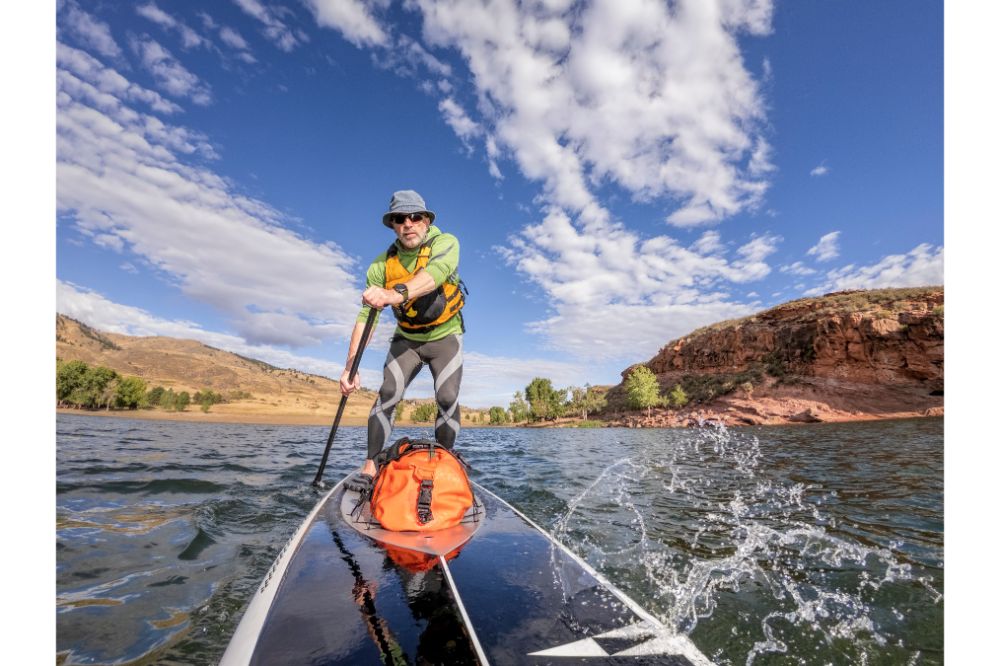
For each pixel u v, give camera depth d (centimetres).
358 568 169
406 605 140
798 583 229
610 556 274
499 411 9094
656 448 1224
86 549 272
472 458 965
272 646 118
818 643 168
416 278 271
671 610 196
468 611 137
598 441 1714
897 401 4247
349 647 117
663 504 432
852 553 277
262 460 814
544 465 802
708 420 4703
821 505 423
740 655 160
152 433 1831
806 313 6294
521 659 114
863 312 4984
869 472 641
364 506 247
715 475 633
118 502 405
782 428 2802
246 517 359
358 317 335
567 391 8688
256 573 239
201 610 195
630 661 117
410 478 224
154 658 155
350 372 325
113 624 180
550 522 358
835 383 4812
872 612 194
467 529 218
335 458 881
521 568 173
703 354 7331
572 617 137
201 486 499
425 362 336
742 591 218
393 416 326
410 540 201
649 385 6156
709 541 306
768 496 470
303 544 196
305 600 142
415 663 111
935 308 4491
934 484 532
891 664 154
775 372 5469
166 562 254
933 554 275
